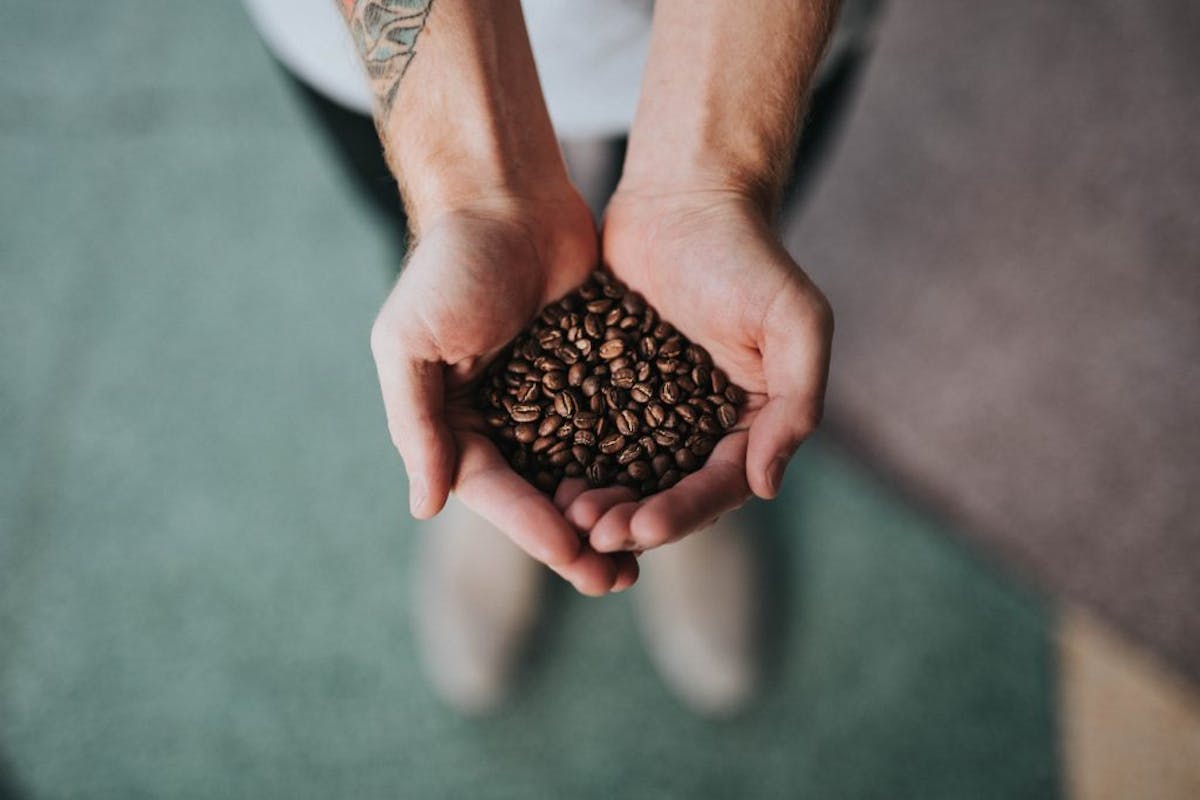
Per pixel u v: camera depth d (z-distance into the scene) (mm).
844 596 869
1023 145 1073
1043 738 817
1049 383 941
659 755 826
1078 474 905
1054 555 878
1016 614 860
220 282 1004
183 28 1190
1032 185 1047
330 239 1034
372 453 920
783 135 607
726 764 821
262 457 917
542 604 875
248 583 873
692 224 595
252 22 1199
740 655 844
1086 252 1004
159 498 899
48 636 852
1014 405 933
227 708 833
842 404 940
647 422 607
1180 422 921
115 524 890
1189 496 894
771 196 609
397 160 603
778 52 594
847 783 811
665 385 611
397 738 829
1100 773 804
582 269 634
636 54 658
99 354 958
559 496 587
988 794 802
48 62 1161
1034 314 971
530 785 816
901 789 807
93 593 867
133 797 803
